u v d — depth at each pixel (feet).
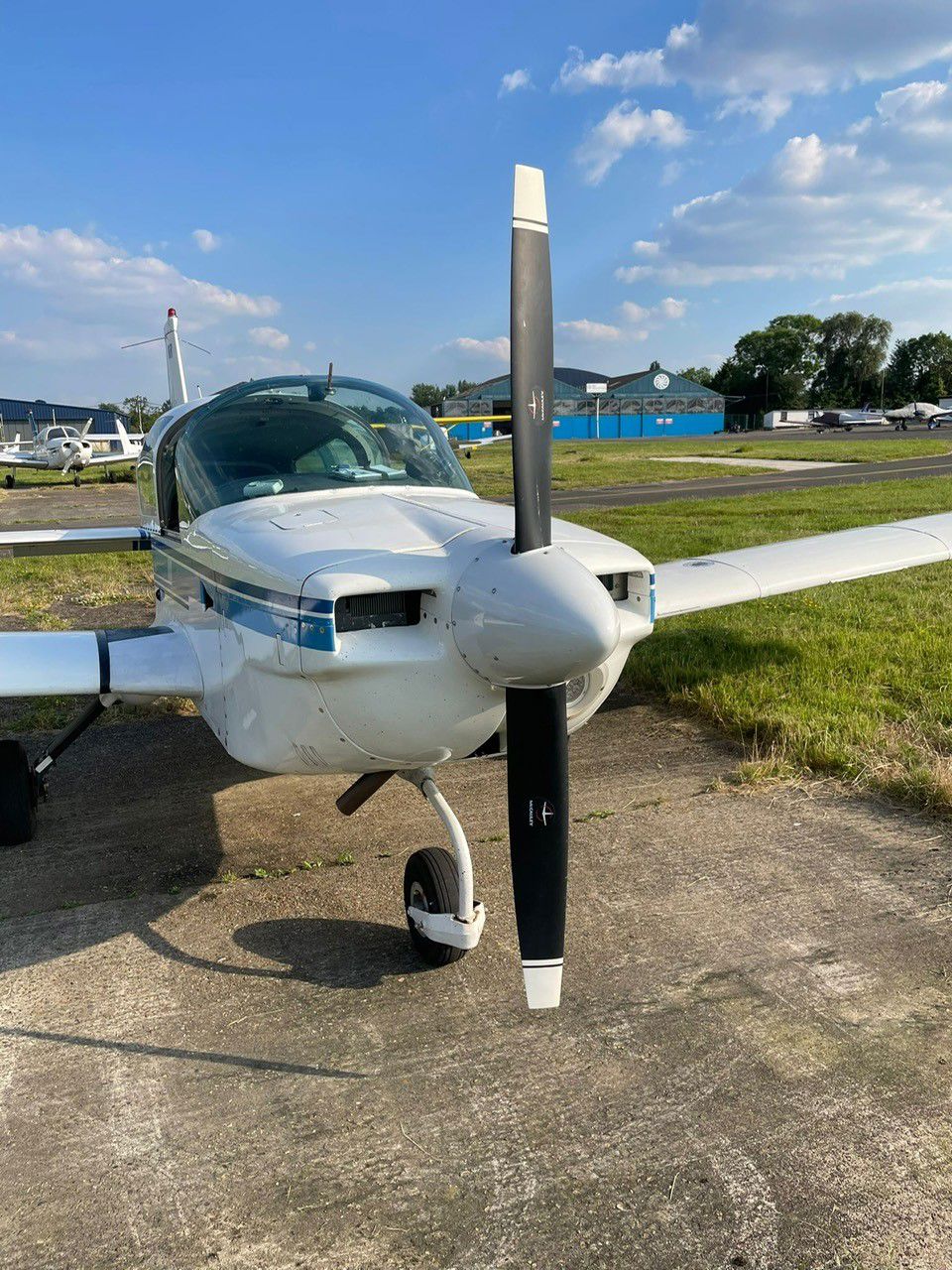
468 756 9.17
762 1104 7.54
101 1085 7.99
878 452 108.58
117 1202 6.73
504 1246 6.29
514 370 7.46
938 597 26.03
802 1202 6.57
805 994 9.00
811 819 12.99
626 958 9.70
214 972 9.71
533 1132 7.32
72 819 13.96
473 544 8.13
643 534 37.83
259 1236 6.41
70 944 10.33
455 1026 8.72
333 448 11.66
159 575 15.11
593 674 9.39
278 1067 8.20
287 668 8.56
